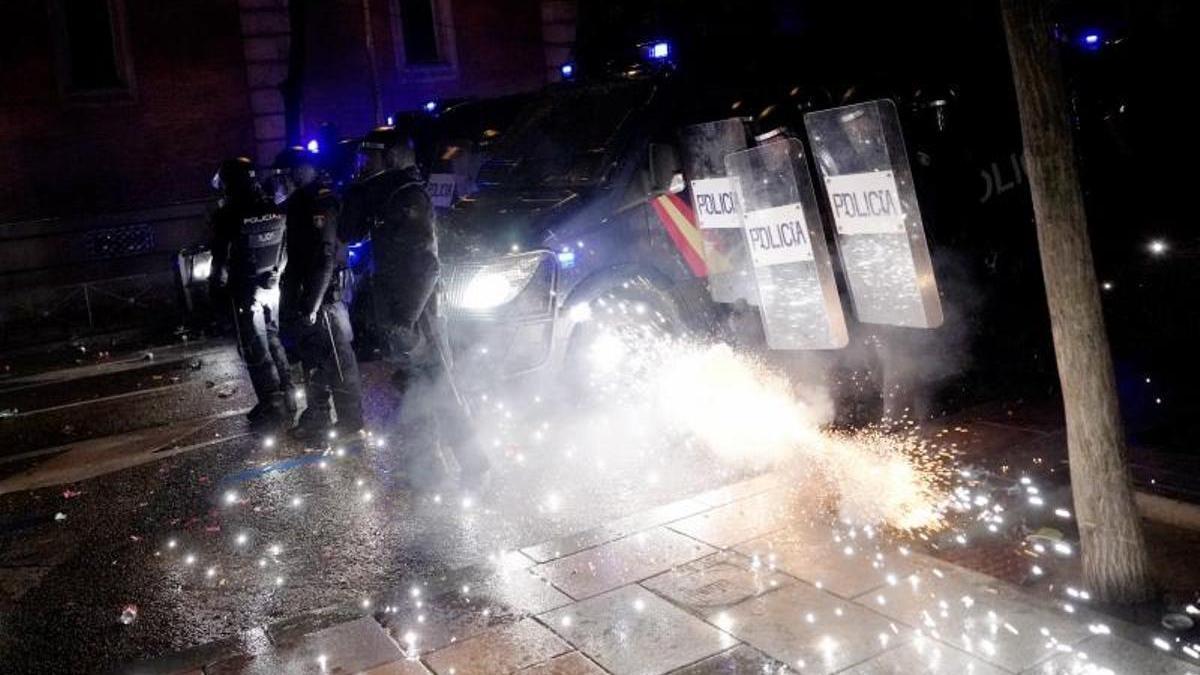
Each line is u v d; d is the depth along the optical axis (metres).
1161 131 7.58
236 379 10.96
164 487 7.19
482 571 4.95
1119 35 7.95
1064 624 3.82
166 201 19.38
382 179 5.92
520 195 7.62
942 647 3.78
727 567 4.66
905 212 5.51
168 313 18.05
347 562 5.42
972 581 4.23
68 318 18.09
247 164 8.34
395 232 5.85
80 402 10.57
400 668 4.12
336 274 7.59
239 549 5.80
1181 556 4.27
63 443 8.84
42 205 18.48
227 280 8.59
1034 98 3.66
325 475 7.00
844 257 5.97
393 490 6.52
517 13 23.25
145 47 19.08
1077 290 3.76
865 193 5.66
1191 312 7.25
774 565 4.62
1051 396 6.64
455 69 22.59
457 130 10.65
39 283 18.36
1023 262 6.95
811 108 6.82
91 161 18.80
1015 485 5.18
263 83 19.88
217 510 6.52
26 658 4.70
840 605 4.18
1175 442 5.49
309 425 7.90
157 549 5.96
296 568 5.43
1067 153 3.67
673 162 6.97
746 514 5.24
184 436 8.59
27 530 6.54
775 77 7.45
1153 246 7.69
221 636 4.73
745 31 8.62
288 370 8.71
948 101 6.76
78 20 18.67
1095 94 7.55
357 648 4.33
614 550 5.00
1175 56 7.65
